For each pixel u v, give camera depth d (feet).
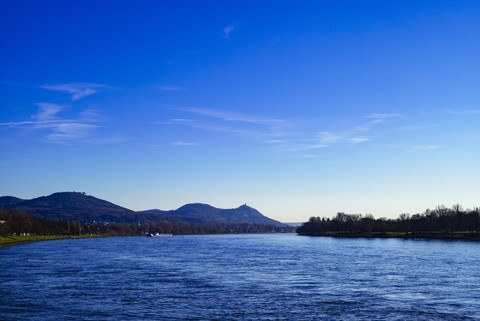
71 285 275.18
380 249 650.84
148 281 294.05
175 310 201.98
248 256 534.37
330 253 574.97
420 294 241.35
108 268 381.60
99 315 192.54
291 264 415.44
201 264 422.00
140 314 194.39
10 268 377.91
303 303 216.74
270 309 203.72
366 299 226.99
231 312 197.77
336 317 188.65
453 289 257.55
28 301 222.28
